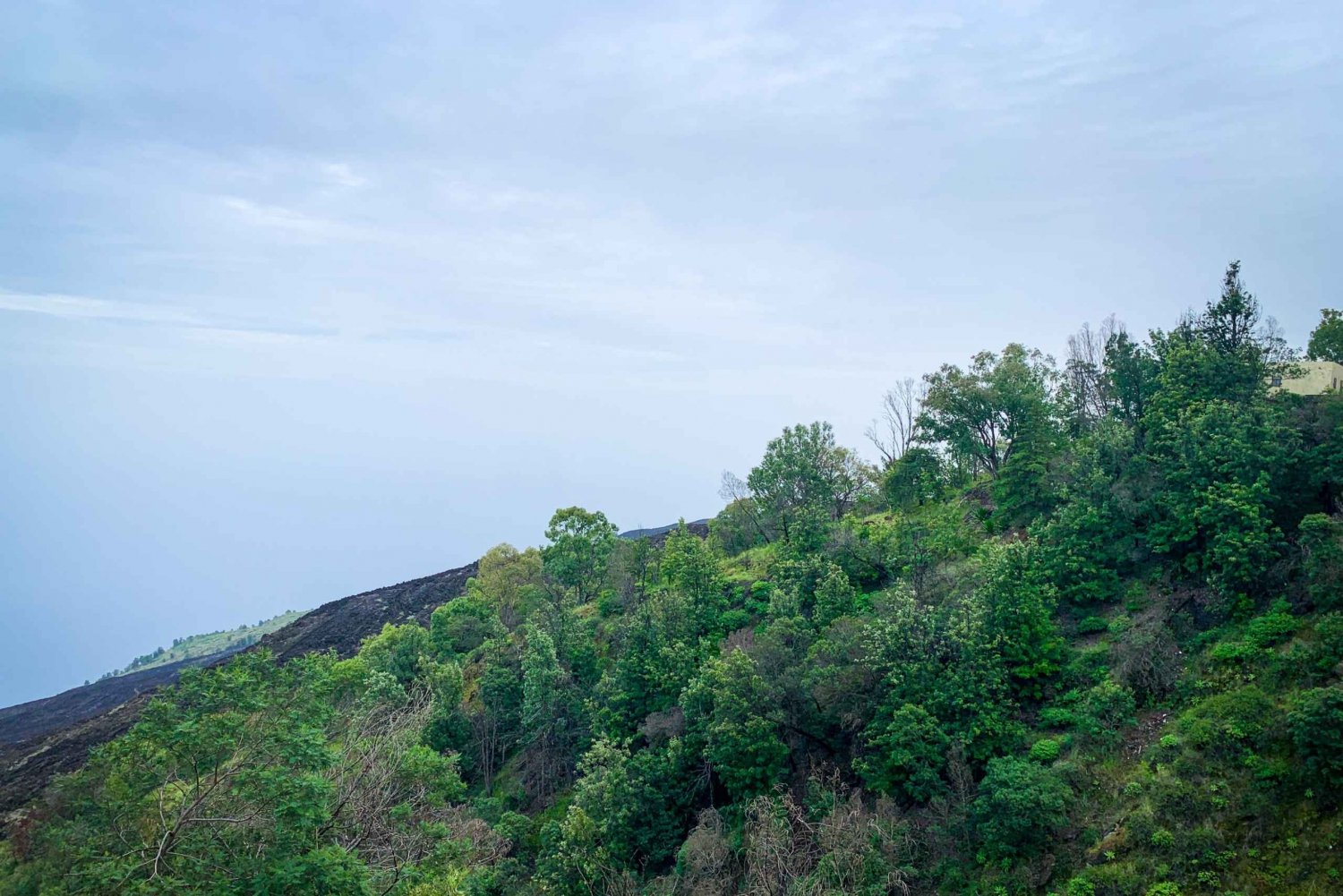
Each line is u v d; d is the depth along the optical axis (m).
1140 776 34.81
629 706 53.97
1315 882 27.61
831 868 34.81
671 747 47.00
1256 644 37.31
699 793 47.47
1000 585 43.81
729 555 84.56
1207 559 43.16
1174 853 30.88
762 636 52.66
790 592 59.41
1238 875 29.25
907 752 38.78
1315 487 42.66
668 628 56.72
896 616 44.62
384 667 67.75
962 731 39.28
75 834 27.08
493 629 75.69
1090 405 70.94
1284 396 49.38
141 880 25.81
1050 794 34.31
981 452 72.12
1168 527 45.38
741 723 44.06
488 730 62.25
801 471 76.56
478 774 60.97
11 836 32.56
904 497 73.50
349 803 37.38
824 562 61.56
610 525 76.00
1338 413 43.66
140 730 28.39
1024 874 33.59
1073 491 53.34
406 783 40.50
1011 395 65.56
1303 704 30.69
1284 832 29.66
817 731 46.28
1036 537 50.66
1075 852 33.44
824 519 67.44
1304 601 37.97
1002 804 34.59
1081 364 70.62
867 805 41.62
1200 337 55.44
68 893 25.09
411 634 71.44
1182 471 45.38
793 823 40.38
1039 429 60.66
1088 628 44.72
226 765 30.25
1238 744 33.09
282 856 27.92
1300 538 38.81
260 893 25.88
